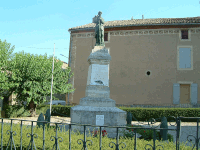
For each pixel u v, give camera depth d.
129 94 21.39
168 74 21.03
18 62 15.94
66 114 17.59
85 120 8.26
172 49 21.22
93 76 9.43
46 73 16.39
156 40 21.56
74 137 5.30
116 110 8.58
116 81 21.78
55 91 17.73
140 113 15.62
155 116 15.49
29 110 16.95
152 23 21.20
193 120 15.23
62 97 29.14
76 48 23.22
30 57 16.41
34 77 15.72
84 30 23.16
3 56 16.11
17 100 17.02
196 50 20.92
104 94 9.26
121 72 21.80
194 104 20.30
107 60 9.61
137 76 21.48
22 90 15.75
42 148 4.84
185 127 12.59
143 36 21.84
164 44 21.39
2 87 14.59
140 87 21.30
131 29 22.06
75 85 22.64
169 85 20.89
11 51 17.58
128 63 21.80
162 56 21.31
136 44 21.88
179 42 21.17
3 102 16.03
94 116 8.29
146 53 21.59
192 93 20.48
